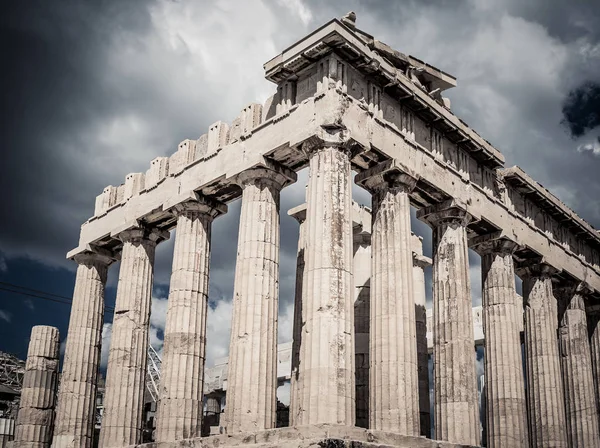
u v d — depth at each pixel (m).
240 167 30.80
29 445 39.38
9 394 53.75
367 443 24.23
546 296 38.44
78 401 37.22
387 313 28.39
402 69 32.44
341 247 26.44
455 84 34.56
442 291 32.16
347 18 29.38
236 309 28.83
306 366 25.09
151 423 46.91
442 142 33.34
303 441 23.56
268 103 31.19
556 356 37.72
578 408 39.94
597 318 44.47
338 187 27.14
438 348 31.55
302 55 28.78
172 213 34.91
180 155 35.06
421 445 26.53
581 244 43.06
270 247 29.70
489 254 35.84
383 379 27.52
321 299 25.61
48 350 41.38
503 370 33.75
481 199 34.34
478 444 29.97
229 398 27.72
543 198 38.69
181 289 32.56
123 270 36.31
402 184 30.31
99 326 39.19
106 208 39.06
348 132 27.75
